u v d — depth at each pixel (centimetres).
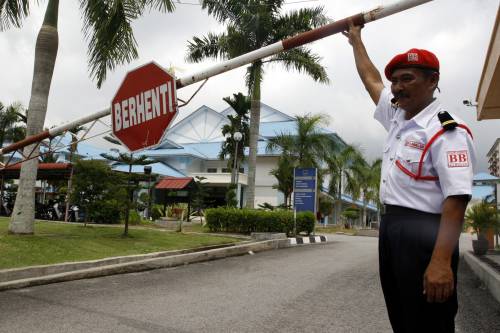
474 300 579
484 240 1075
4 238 862
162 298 547
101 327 409
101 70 990
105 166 1248
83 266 732
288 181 2336
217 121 4278
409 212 183
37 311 465
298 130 2222
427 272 167
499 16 659
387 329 424
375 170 3597
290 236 1644
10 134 3067
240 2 1736
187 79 342
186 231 1614
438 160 174
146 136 330
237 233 1617
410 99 190
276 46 315
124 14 955
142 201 2444
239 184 3381
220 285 651
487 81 800
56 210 1980
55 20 1007
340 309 505
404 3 250
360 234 2886
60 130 488
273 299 555
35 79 973
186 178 2609
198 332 402
